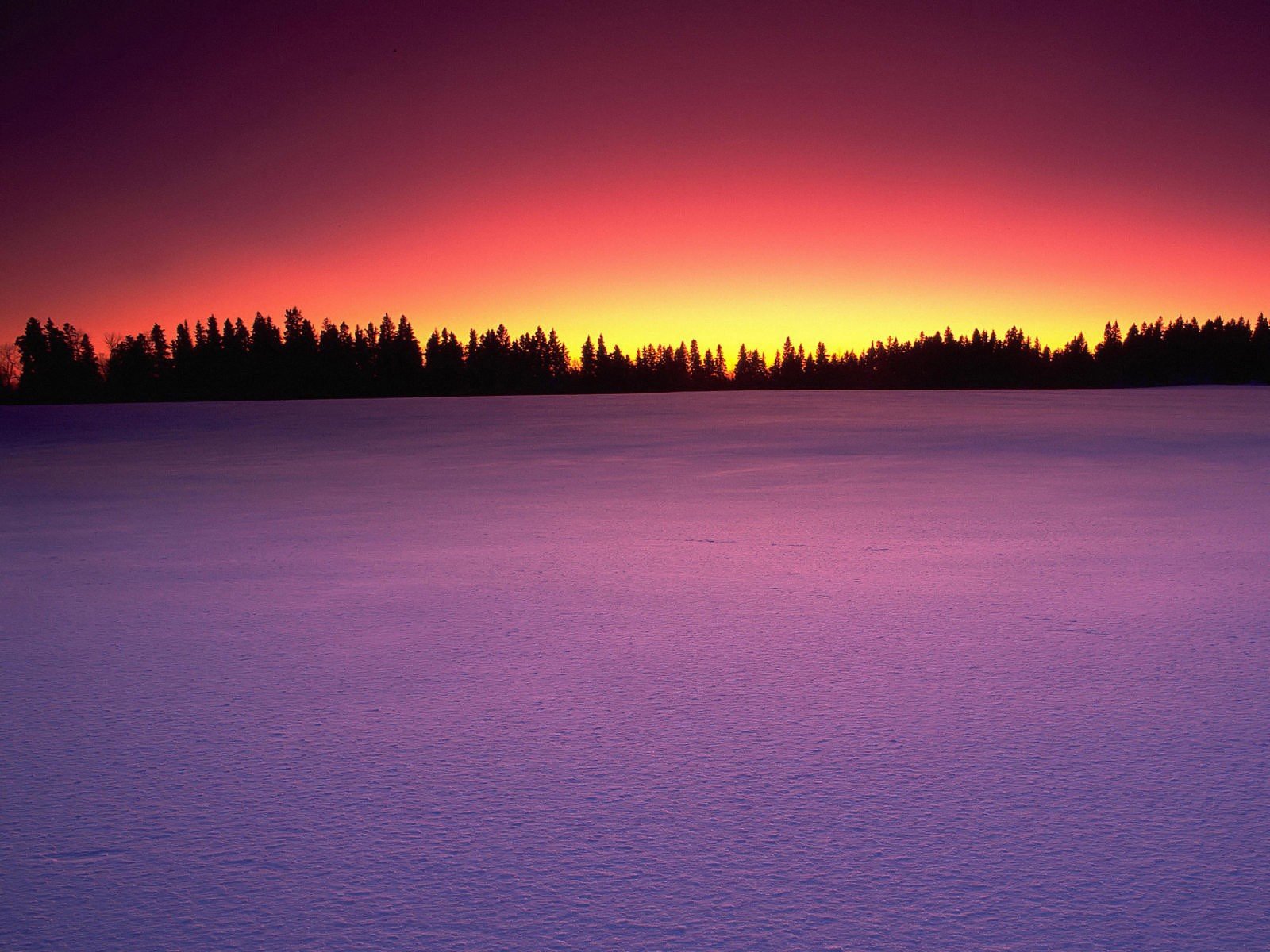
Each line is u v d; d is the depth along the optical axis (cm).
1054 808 197
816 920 158
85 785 216
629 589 413
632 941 153
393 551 520
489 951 151
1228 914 159
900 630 338
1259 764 218
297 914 162
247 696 277
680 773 217
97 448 1485
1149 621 347
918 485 810
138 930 159
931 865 175
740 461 1083
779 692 272
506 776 216
